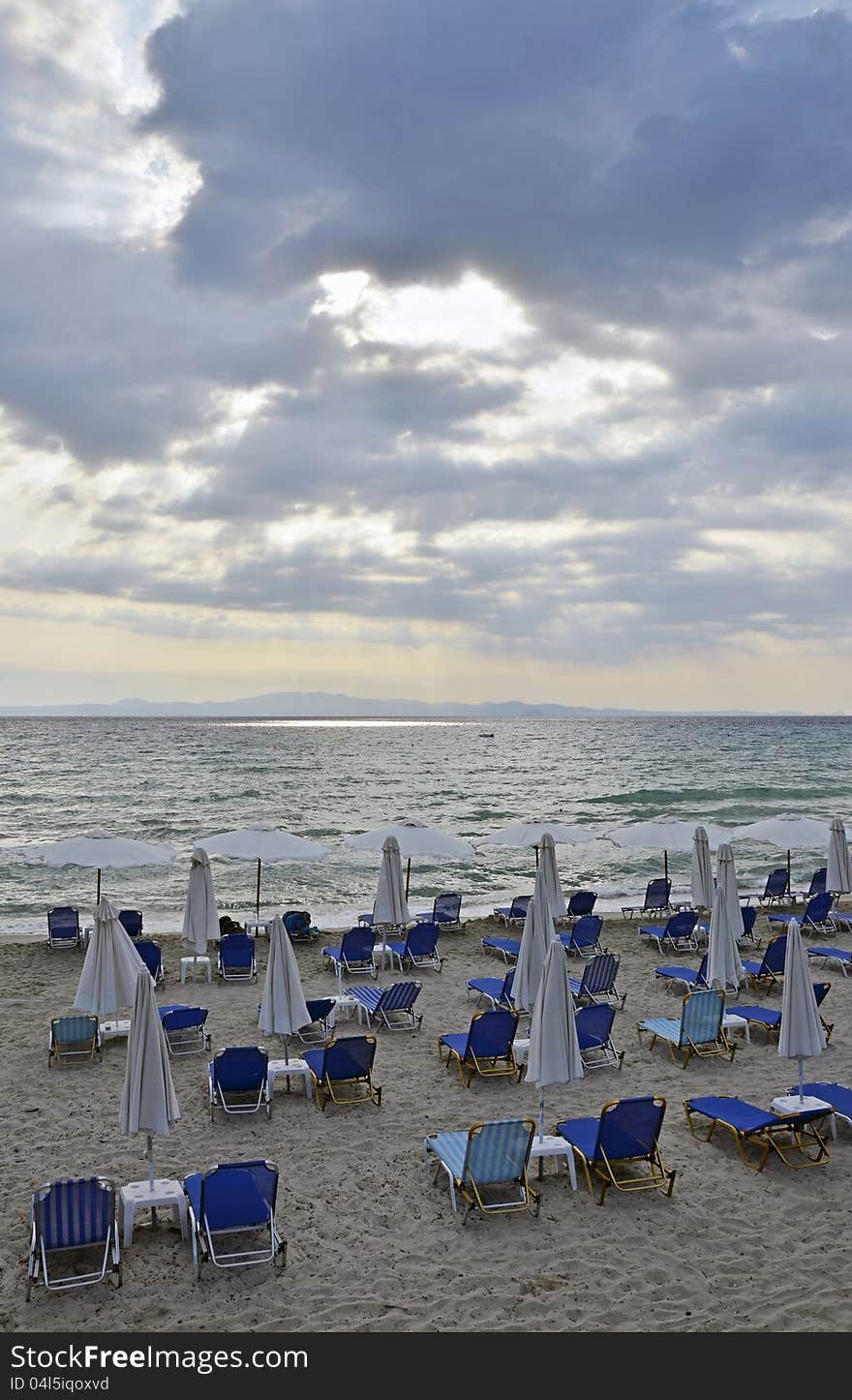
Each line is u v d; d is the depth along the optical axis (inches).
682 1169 292.5
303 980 547.2
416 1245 245.4
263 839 559.8
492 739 5462.6
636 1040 433.1
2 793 2027.6
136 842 549.0
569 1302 219.9
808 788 2015.3
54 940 634.2
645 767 2910.9
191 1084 372.8
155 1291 223.9
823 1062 399.5
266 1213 236.5
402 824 625.9
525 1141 261.0
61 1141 315.6
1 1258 238.1
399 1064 398.0
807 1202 270.1
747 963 535.8
